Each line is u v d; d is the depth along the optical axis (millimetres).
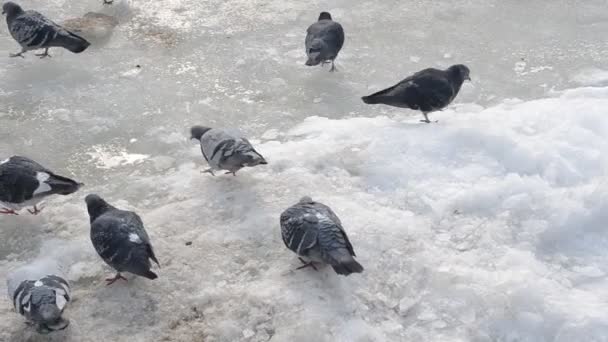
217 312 2637
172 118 3336
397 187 2979
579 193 2861
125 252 2615
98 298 2674
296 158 3090
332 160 3076
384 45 3701
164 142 3232
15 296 2533
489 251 2756
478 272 2672
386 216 2852
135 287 2697
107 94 3438
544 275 2684
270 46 3693
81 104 3387
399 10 3900
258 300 2631
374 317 2619
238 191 2973
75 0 3922
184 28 3781
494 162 3029
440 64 3588
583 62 3572
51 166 3133
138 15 3842
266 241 2807
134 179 3082
